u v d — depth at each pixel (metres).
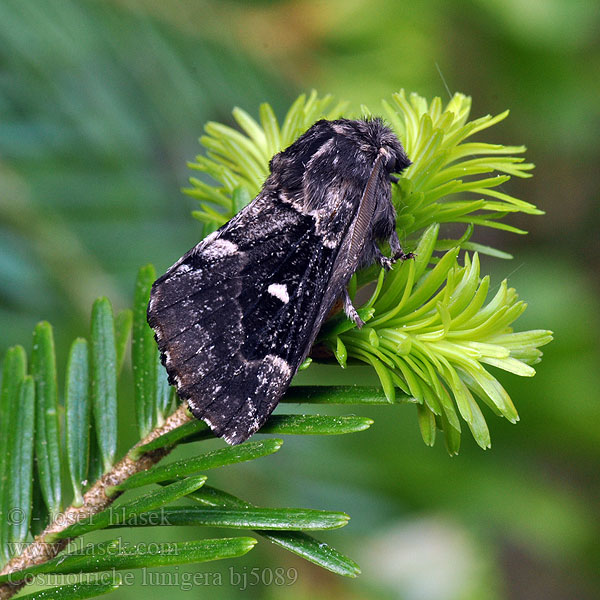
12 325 0.24
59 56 0.26
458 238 0.23
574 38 0.32
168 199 0.26
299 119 0.23
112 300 0.25
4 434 0.22
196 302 0.22
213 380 0.22
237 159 0.23
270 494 0.25
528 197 0.46
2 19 0.26
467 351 0.22
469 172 0.22
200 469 0.21
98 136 0.25
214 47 0.27
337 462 0.25
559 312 0.29
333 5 0.29
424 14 0.30
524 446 0.27
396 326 0.22
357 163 0.22
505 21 0.31
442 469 0.26
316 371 0.26
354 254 0.22
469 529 0.29
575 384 0.27
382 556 0.28
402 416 0.26
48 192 0.25
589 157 0.43
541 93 0.34
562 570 0.34
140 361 0.22
